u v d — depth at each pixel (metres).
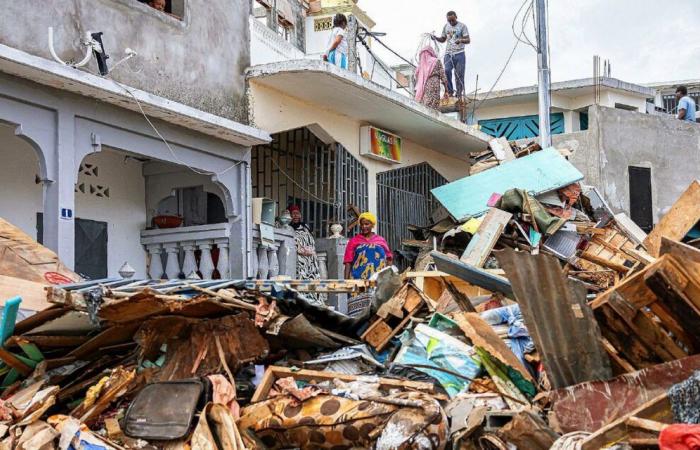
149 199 11.49
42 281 7.49
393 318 8.11
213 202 12.17
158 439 6.34
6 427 6.22
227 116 10.86
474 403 6.56
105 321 6.81
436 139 15.32
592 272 11.52
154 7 10.08
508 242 12.23
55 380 7.00
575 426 5.93
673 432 4.64
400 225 14.80
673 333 6.42
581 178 13.43
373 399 6.37
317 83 11.48
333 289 8.21
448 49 17.42
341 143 13.16
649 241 9.45
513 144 15.56
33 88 8.34
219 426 6.31
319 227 13.15
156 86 9.73
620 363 6.43
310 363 7.58
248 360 7.31
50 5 8.48
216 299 6.94
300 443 6.45
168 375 7.05
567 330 6.36
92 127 9.03
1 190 9.46
